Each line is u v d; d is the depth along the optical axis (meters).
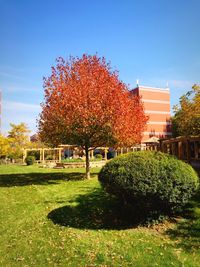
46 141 17.80
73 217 8.79
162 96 70.38
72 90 15.59
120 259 5.88
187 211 8.02
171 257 5.75
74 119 15.39
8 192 13.53
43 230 7.94
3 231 8.11
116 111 15.52
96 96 15.41
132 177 7.03
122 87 17.70
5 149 41.81
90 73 16.58
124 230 7.46
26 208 10.34
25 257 6.35
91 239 7.03
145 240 6.70
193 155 14.05
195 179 7.36
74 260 6.01
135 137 17.58
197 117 22.31
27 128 48.12
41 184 15.40
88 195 11.27
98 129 16.14
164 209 7.47
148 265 5.52
